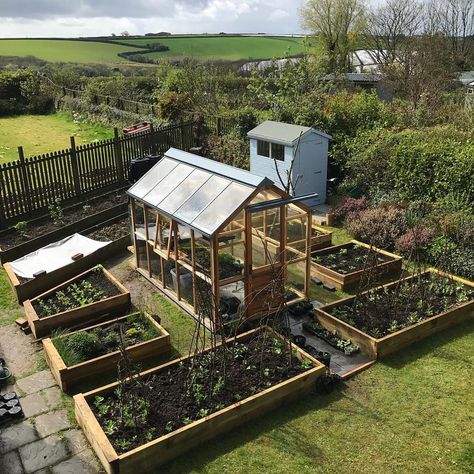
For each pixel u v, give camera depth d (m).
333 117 17.28
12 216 14.00
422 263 11.74
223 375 7.39
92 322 9.52
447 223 11.91
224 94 23.31
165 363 8.12
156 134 18.08
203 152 19.17
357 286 10.93
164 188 10.41
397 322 8.95
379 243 12.27
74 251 11.88
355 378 8.00
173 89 25.58
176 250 9.83
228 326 8.92
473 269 10.88
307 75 21.02
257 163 15.76
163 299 10.56
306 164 14.93
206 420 6.59
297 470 6.29
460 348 8.73
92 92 29.67
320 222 14.38
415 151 13.64
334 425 7.02
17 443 6.81
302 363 7.82
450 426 6.98
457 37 41.66
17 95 33.75
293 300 10.15
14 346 9.03
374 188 14.75
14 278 10.67
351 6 38.12
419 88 24.30
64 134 26.27
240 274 9.16
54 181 15.06
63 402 7.59
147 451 6.16
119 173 16.95
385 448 6.62
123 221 14.39
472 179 12.41
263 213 9.17
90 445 6.74
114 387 7.25
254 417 7.12
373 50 40.75
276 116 18.25
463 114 18.42
